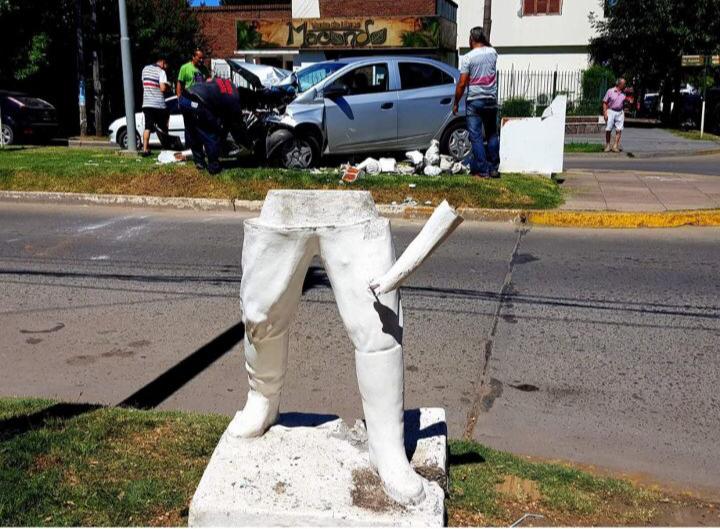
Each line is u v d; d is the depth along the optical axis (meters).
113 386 4.57
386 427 2.74
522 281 6.99
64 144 20.03
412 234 8.97
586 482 3.30
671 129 30.14
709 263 7.66
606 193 11.15
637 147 21.19
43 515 2.76
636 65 32.44
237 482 2.72
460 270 7.37
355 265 2.68
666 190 11.49
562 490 3.16
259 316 2.79
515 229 9.37
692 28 30.47
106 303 6.29
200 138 10.96
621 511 3.05
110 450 3.31
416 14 26.70
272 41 26.42
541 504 3.01
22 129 19.09
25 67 22.41
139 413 3.83
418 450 3.04
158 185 11.00
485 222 9.77
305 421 3.20
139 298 6.43
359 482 2.74
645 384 4.70
